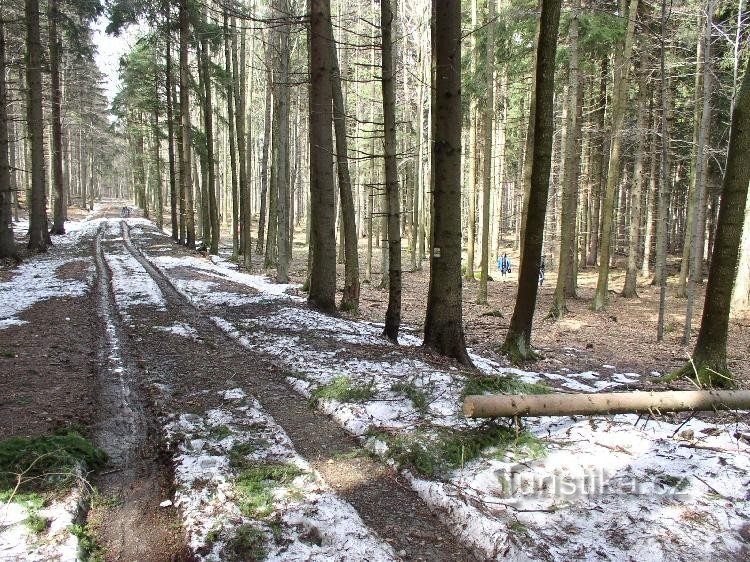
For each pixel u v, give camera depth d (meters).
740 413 6.09
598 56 17.36
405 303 16.72
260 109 40.41
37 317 10.11
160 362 7.61
